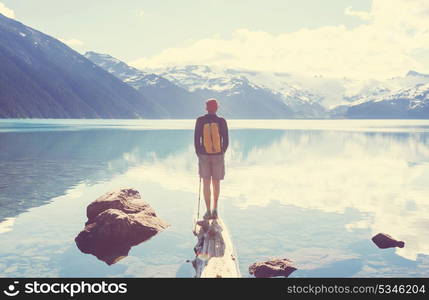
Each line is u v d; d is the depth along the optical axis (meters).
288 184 18.48
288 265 8.30
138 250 9.55
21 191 15.67
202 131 9.57
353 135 68.38
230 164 26.34
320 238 10.34
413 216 12.56
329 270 8.28
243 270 8.30
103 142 43.88
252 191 16.67
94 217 11.38
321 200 14.90
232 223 11.70
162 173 21.55
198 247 8.81
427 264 8.61
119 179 19.23
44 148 34.41
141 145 40.72
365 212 13.08
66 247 9.55
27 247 9.45
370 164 26.86
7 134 54.06
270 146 42.03
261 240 10.18
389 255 9.13
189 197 15.26
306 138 58.12
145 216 11.33
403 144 46.59
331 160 29.19
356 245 9.80
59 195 15.10
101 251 9.41
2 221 11.48
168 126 107.19
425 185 18.42
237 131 81.44
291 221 11.93
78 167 23.12
